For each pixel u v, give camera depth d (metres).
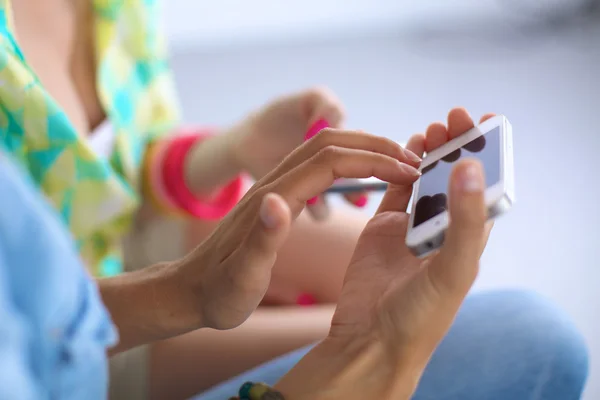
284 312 0.80
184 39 2.17
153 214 0.89
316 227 0.89
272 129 0.79
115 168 0.81
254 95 1.88
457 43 2.00
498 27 2.05
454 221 0.35
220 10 2.16
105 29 0.78
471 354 0.56
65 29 0.75
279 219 0.38
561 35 1.97
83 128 0.75
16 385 0.25
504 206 0.41
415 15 2.13
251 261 0.41
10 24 0.61
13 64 0.58
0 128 0.60
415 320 0.39
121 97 0.82
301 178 0.43
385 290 0.43
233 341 0.75
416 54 1.98
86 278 0.30
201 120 1.79
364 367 0.42
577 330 0.57
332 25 2.14
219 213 0.90
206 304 0.45
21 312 0.26
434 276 0.38
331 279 0.88
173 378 0.74
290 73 1.97
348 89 1.84
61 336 0.28
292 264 0.89
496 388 0.54
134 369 0.74
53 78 0.71
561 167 1.48
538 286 1.22
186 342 0.75
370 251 0.46
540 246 1.31
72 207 0.66
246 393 0.43
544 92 1.73
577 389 0.53
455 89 1.78
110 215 0.69
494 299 0.62
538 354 0.54
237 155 0.81
